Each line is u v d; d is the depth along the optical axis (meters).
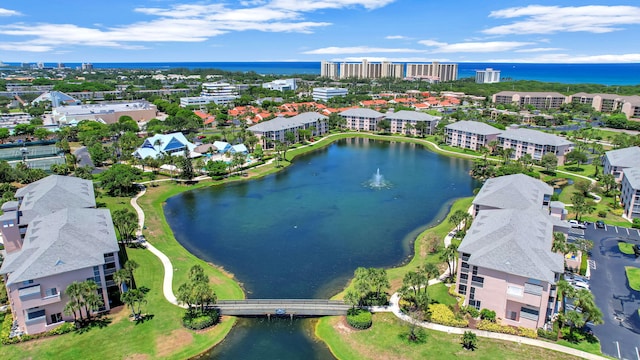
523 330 76.38
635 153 161.88
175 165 182.25
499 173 170.62
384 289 89.00
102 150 197.50
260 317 84.12
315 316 84.25
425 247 112.50
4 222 97.94
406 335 76.12
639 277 95.50
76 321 78.75
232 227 127.44
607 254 106.88
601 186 157.25
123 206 140.50
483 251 82.31
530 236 86.00
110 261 86.94
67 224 88.00
